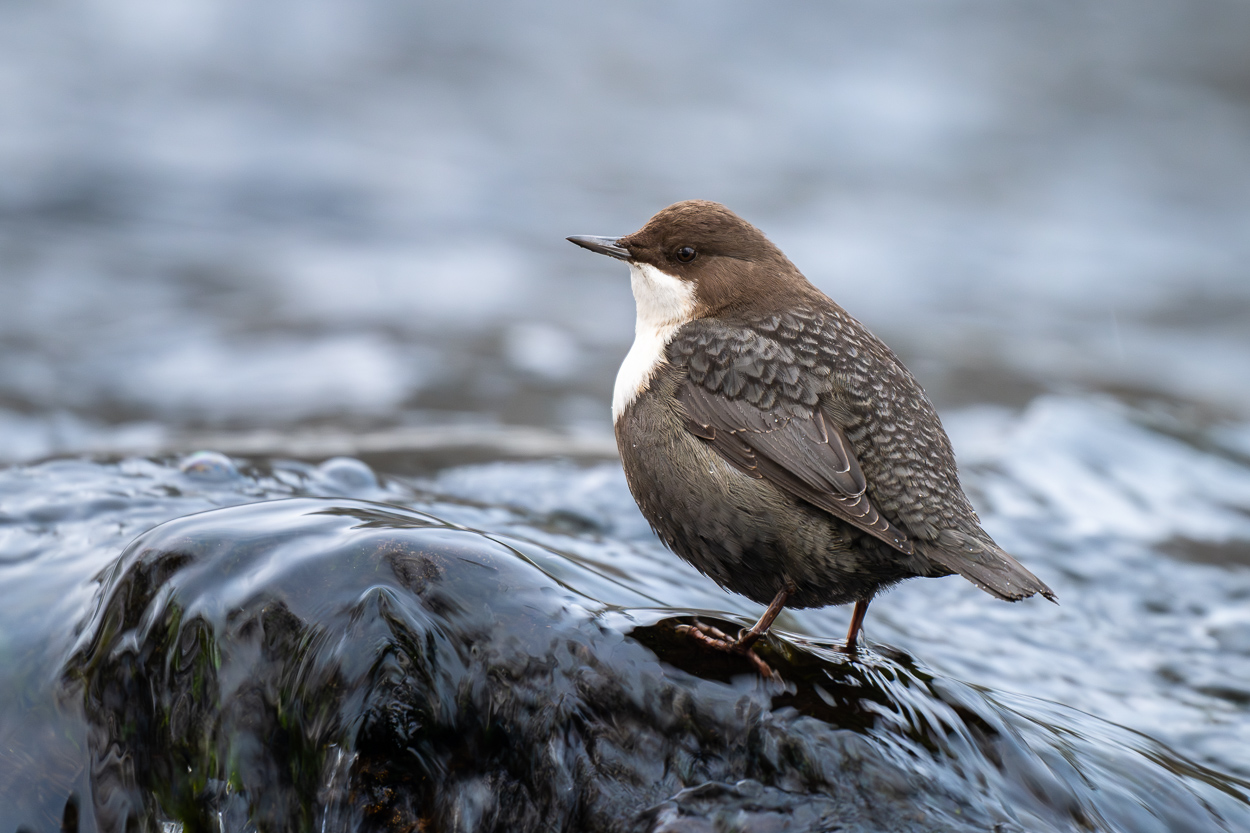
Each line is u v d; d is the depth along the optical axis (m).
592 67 35.16
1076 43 39.38
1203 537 10.85
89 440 13.10
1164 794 6.29
